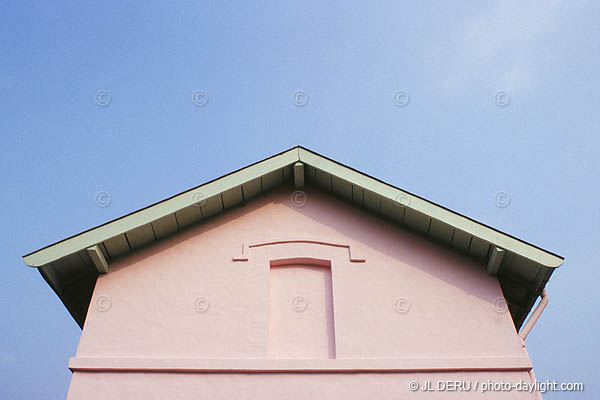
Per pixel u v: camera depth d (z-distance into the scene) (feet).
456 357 26.63
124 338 27.09
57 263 28.22
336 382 25.88
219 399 25.31
